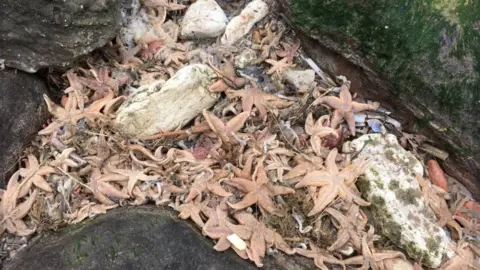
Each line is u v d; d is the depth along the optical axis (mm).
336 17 916
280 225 806
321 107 945
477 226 906
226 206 799
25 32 859
